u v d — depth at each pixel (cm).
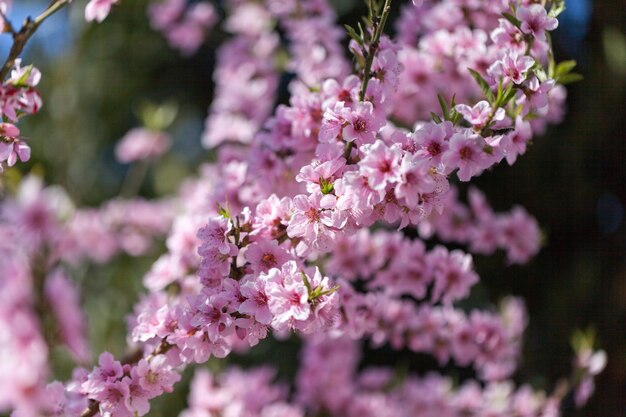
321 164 144
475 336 183
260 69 236
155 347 150
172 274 168
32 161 322
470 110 146
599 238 339
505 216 190
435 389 219
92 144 379
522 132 150
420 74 177
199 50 414
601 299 325
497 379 207
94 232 262
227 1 300
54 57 341
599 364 183
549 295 330
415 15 182
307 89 169
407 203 140
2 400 190
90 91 379
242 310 142
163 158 377
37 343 208
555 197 333
